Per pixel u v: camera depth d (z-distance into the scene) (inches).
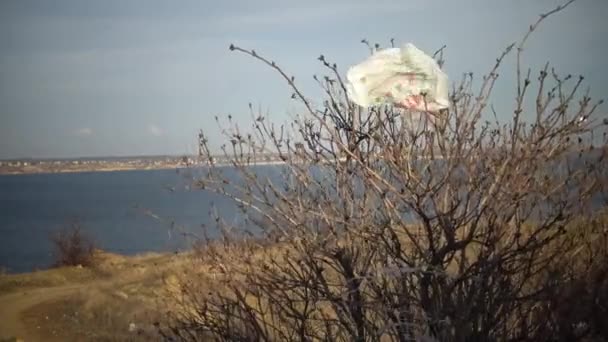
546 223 105.7
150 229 2571.4
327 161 121.0
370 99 112.8
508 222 108.4
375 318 121.5
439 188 108.3
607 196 114.3
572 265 117.5
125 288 786.8
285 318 125.9
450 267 122.3
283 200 121.3
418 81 111.7
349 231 116.9
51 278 1143.0
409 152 110.3
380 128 116.3
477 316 110.0
